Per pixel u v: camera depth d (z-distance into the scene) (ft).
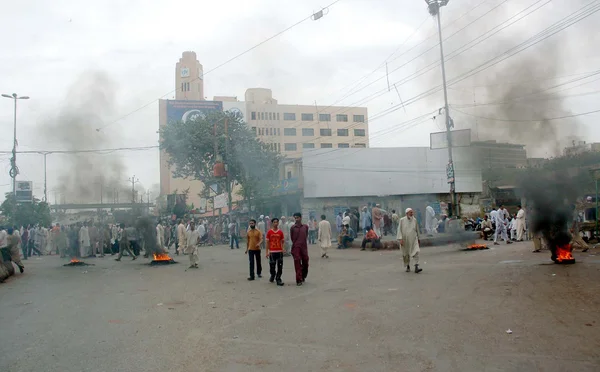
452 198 75.82
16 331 23.54
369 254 63.36
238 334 22.07
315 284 37.45
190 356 18.71
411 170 131.03
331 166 127.54
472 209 131.34
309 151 127.13
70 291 37.60
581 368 15.85
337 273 43.83
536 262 42.57
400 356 17.87
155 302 31.35
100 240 77.46
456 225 62.34
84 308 29.71
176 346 20.24
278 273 37.96
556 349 17.89
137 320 25.71
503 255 50.62
